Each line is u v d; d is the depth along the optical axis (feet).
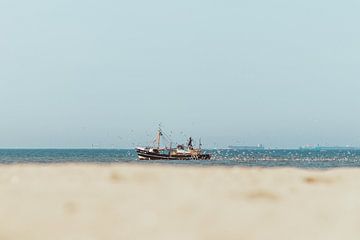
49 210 37.73
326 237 30.68
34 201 41.81
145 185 54.13
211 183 57.98
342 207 40.73
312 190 51.47
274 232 31.63
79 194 46.11
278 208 39.73
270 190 50.65
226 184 57.16
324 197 46.16
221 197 45.16
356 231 32.17
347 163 399.03
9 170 85.25
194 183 57.52
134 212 37.19
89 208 38.68
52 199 43.06
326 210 39.19
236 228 32.40
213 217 35.60
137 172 74.59
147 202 41.70
